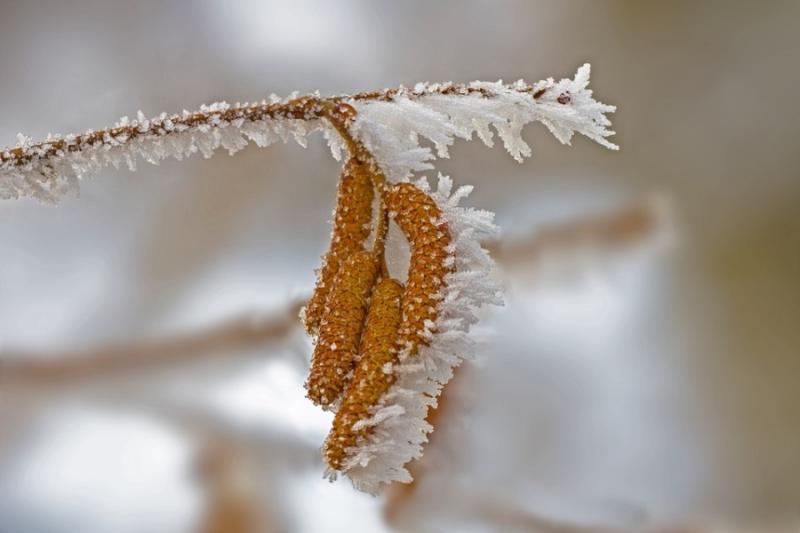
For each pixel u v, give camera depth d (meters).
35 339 0.56
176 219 0.62
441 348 0.34
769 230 0.68
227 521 0.48
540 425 0.55
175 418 0.52
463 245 0.34
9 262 0.59
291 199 0.64
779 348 0.62
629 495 0.54
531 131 0.67
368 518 0.49
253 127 0.36
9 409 0.52
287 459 0.50
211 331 0.56
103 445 0.51
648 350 0.61
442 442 0.51
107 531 0.47
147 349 0.55
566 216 0.65
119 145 0.36
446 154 0.36
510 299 0.60
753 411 0.58
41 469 0.50
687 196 0.68
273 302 0.58
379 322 0.34
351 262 0.34
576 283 0.63
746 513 0.55
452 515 0.49
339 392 0.34
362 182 0.35
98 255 0.60
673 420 0.57
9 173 0.36
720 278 0.65
